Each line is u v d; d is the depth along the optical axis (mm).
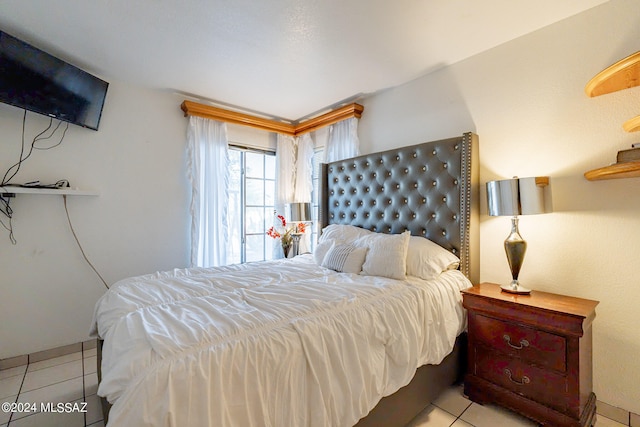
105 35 2061
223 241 3357
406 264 2197
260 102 3279
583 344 1545
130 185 2828
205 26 1961
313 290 1687
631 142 1701
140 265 2881
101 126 2674
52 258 2467
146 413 809
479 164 2332
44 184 2408
